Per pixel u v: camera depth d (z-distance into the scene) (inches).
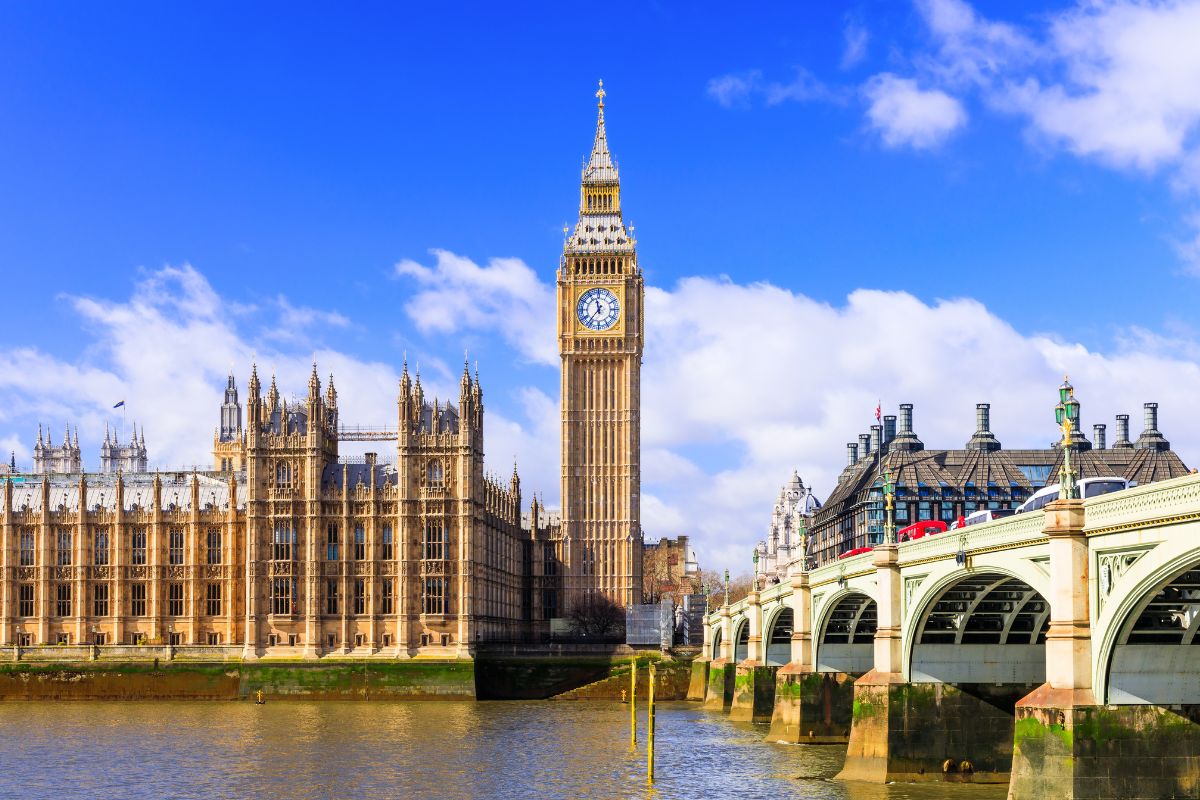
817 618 5521.7
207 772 4874.5
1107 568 2913.4
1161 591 2783.0
